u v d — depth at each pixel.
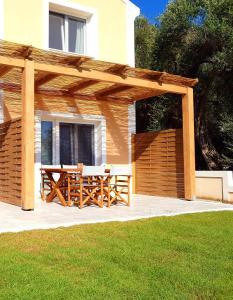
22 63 9.23
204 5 14.74
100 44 14.13
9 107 11.80
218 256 5.61
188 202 11.61
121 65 10.42
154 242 6.34
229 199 11.64
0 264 5.03
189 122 12.12
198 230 7.30
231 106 15.61
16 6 12.29
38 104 12.51
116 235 6.77
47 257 5.39
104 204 10.98
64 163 13.20
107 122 14.07
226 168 15.20
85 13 13.96
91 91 13.35
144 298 4.01
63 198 10.39
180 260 5.38
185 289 4.29
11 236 6.46
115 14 14.61
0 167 11.19
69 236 6.56
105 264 5.14
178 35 15.63
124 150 14.52
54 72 9.76
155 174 13.90
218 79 15.74
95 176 10.37
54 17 13.61
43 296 4.02
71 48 13.97
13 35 12.18
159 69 16.67
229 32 14.12
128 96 14.15
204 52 15.48
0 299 3.93
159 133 13.78
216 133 16.83
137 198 12.88
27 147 9.12
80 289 4.22
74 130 13.55
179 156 12.95
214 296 4.11
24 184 9.15
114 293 4.13
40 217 8.24
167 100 17.47
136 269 4.96
